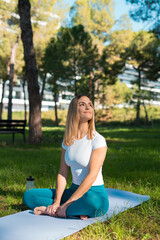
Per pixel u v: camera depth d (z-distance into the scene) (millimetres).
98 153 2729
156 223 2904
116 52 33625
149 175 5355
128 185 4668
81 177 2854
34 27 25047
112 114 41719
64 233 2383
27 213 2887
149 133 21328
